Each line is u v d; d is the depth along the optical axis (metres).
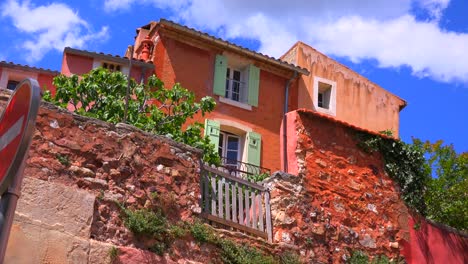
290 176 14.13
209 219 12.40
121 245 10.84
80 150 11.14
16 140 5.98
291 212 13.68
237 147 22.78
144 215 11.32
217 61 22.88
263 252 12.74
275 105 23.78
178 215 11.86
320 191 14.48
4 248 5.66
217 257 11.91
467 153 24.61
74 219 10.46
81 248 10.29
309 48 25.92
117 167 11.43
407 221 15.75
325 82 25.77
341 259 13.99
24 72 21.53
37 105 5.98
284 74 24.25
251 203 13.39
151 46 22.25
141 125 16.70
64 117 11.19
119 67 21.58
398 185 16.02
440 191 22.41
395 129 26.92
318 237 13.85
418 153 16.67
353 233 14.53
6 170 5.90
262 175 18.14
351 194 14.98
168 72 21.88
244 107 23.02
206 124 21.97
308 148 14.89
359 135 15.82
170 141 12.32
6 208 5.73
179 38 22.30
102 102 17.23
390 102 27.19
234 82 23.55
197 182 12.40
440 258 15.98
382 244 14.98
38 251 9.90
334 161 15.13
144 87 18.44
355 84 26.52
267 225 13.31
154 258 11.03
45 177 10.54
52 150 10.83
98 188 11.04
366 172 15.54
